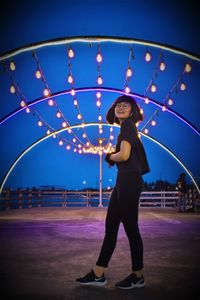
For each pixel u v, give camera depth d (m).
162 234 6.90
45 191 24.45
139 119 3.23
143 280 2.88
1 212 15.98
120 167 2.98
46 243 5.59
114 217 3.02
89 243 5.58
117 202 3.03
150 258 4.22
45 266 3.73
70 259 4.16
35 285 2.93
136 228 2.91
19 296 2.62
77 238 6.22
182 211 16.81
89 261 4.02
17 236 6.54
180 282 3.03
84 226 8.60
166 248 5.05
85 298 2.57
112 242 2.98
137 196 2.94
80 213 14.84
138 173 2.96
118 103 3.17
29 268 3.63
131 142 2.91
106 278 3.20
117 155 2.92
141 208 21.59
